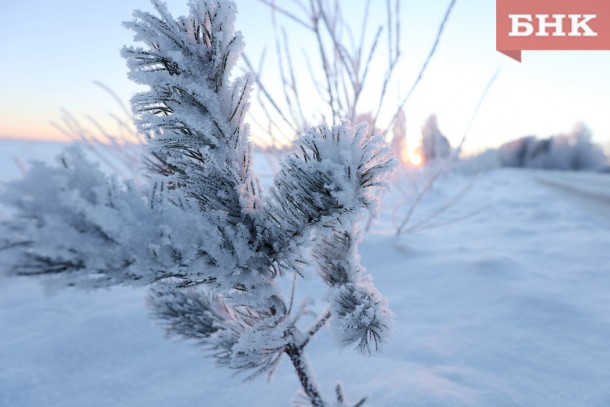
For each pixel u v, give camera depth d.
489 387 0.69
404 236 1.92
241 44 0.37
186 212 0.32
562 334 0.90
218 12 0.36
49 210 0.24
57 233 0.24
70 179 0.25
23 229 0.23
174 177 0.38
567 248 1.73
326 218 0.35
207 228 0.33
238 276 0.36
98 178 0.26
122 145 1.70
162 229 0.28
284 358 0.86
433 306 1.12
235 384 0.77
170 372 0.83
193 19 0.37
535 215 2.64
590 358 0.79
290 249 0.37
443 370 0.74
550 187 5.92
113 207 0.26
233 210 0.38
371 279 0.45
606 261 1.49
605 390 0.69
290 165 0.34
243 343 0.41
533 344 0.85
